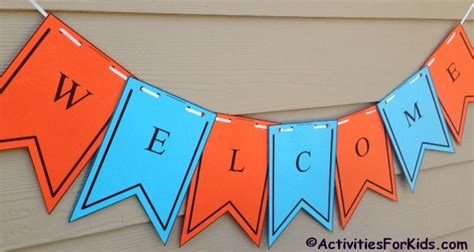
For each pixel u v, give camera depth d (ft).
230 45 2.95
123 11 2.59
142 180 2.68
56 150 2.43
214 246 2.99
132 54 2.64
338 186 3.44
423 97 3.86
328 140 3.35
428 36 3.88
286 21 3.15
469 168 4.29
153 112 2.68
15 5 2.29
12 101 2.31
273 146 3.12
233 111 2.99
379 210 3.72
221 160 2.94
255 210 3.09
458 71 4.07
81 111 2.48
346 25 3.42
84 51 2.47
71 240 2.53
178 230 2.85
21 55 2.31
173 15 2.74
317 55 3.31
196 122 2.84
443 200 4.15
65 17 2.44
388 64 3.66
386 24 3.62
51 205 2.44
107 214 2.61
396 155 3.74
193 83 2.84
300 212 3.32
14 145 2.32
